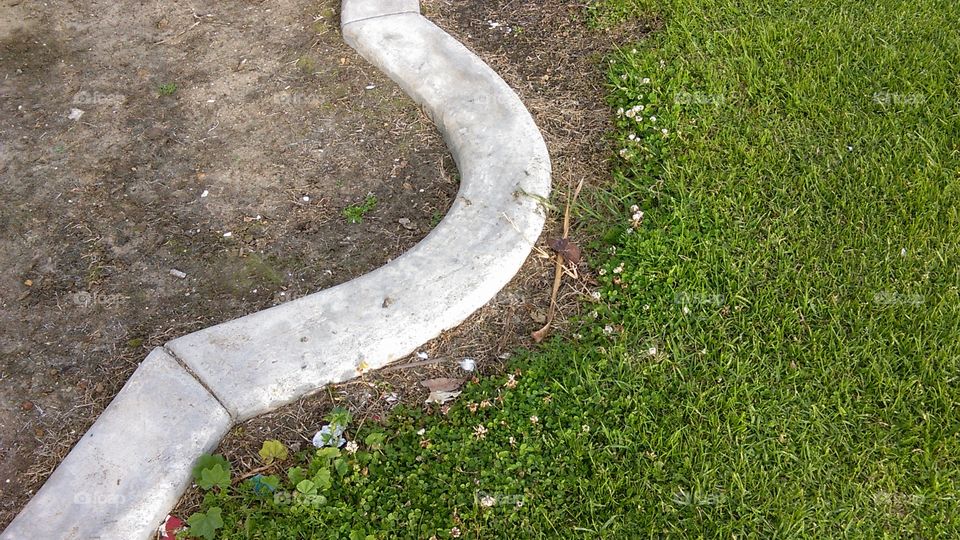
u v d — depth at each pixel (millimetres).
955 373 2654
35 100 3928
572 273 3068
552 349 2803
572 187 3438
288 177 3570
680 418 2574
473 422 2604
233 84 4043
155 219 3373
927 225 3135
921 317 2816
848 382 2629
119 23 4426
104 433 2539
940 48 4023
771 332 2797
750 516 2336
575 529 2324
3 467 2570
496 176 3371
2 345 2904
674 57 4039
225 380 2674
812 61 3982
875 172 3352
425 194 3490
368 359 2768
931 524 2305
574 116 3811
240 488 2457
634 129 3691
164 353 2752
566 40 4262
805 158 3479
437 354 2850
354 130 3801
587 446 2514
